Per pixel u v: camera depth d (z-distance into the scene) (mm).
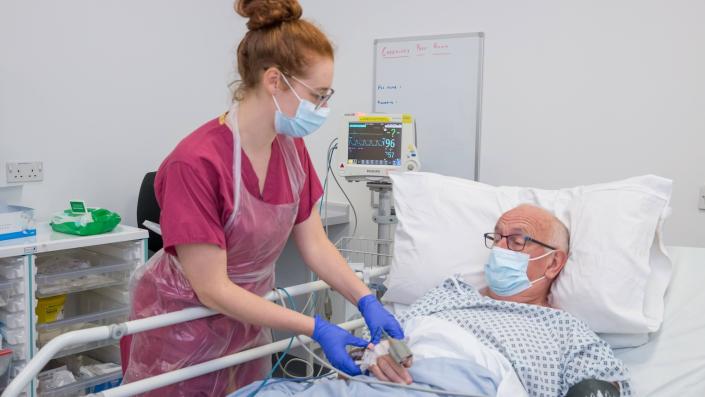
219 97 3146
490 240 1739
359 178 2354
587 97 2326
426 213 1848
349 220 2977
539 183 2455
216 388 1470
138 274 1470
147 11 2805
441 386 1266
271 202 1370
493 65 2510
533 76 2428
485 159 2570
